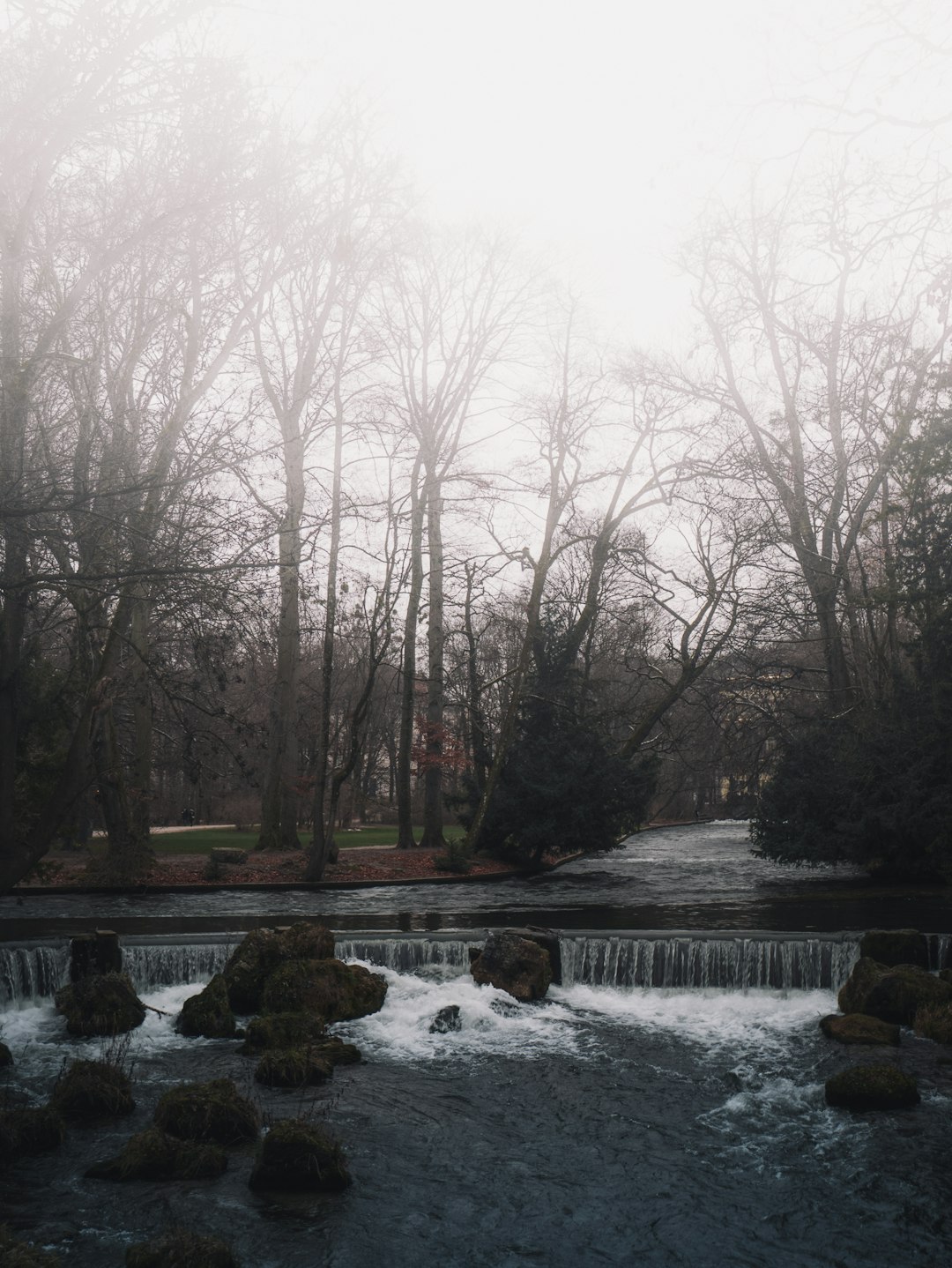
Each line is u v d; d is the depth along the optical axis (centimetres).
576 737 3984
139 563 1155
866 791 3212
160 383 1463
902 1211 1041
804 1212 1038
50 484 1067
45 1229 984
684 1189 1091
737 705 4016
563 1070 1483
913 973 1725
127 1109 1289
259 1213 1024
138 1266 895
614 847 4478
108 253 1195
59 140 1014
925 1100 1346
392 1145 1200
